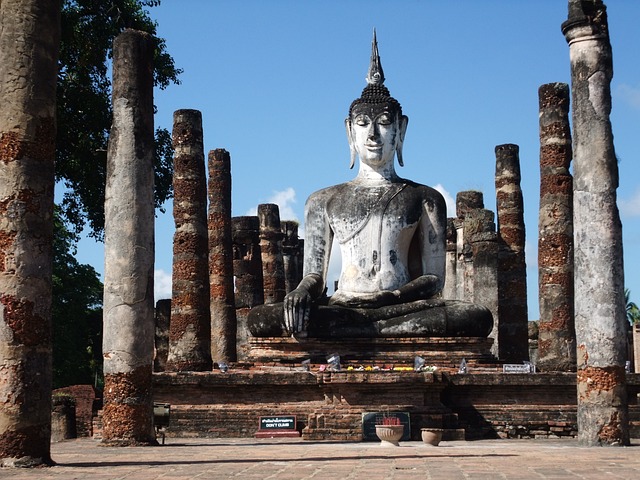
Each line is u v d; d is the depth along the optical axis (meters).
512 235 30.88
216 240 32.69
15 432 12.64
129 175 18.48
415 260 25.22
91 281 46.84
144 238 18.50
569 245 24.86
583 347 17.78
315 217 25.39
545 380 21.06
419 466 12.31
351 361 22.97
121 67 18.73
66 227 46.31
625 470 11.73
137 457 14.53
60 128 33.53
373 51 26.31
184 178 26.72
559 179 25.17
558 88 25.42
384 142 25.27
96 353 49.25
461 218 39.78
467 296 37.97
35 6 13.20
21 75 13.06
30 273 12.88
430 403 20.31
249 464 12.78
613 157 17.91
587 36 18.00
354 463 12.78
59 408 22.77
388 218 24.67
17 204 12.89
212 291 32.56
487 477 10.91
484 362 23.16
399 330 23.12
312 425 20.02
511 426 20.98
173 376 21.44
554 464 12.59
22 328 12.77
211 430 21.27
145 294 18.42
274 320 23.59
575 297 17.98
